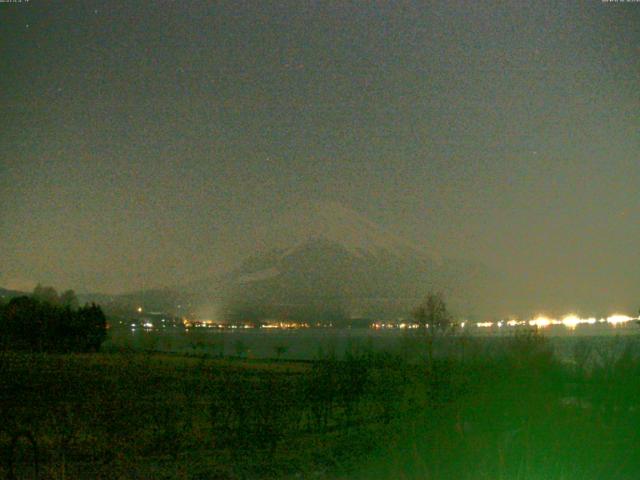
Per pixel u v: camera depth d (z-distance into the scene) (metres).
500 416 13.36
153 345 39.56
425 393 16.41
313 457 14.05
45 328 46.16
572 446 11.34
